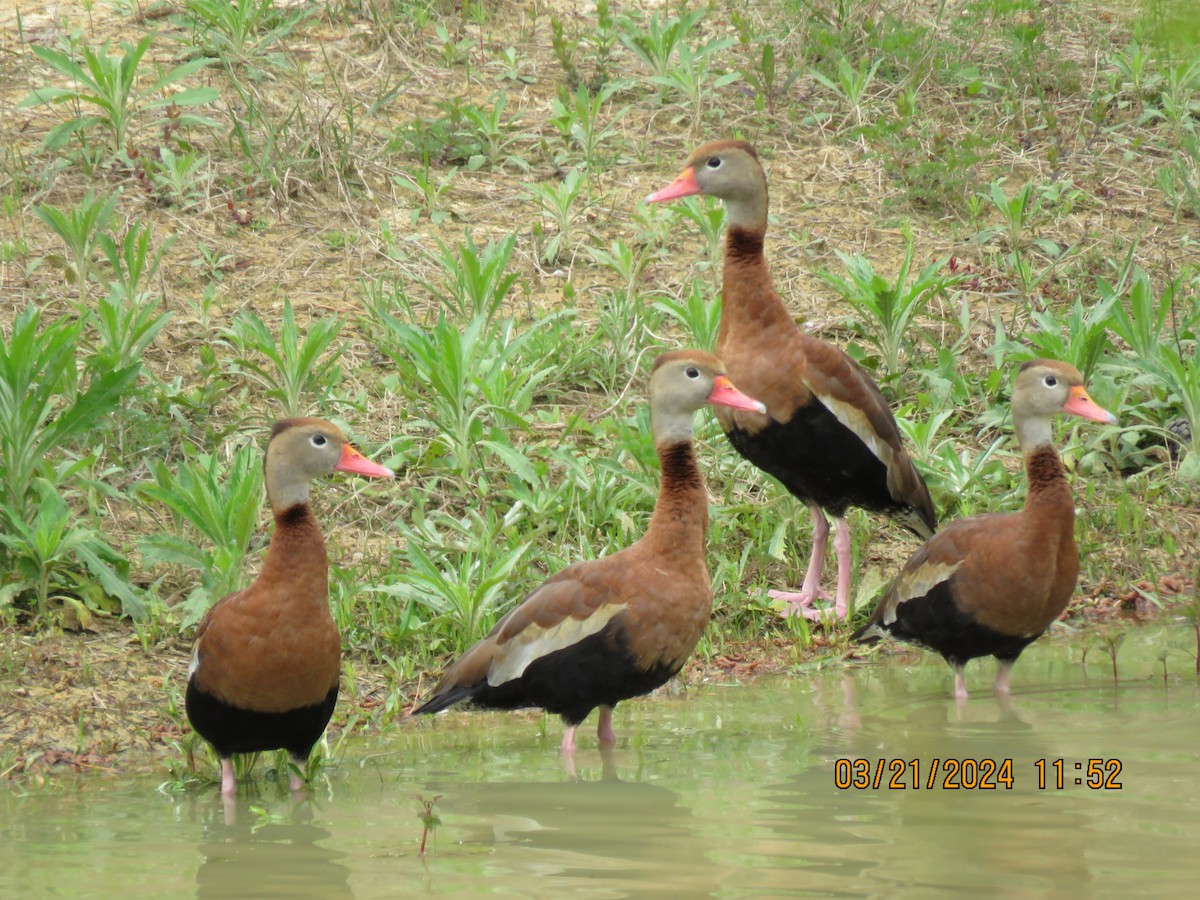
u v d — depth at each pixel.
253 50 19.05
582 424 13.85
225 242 16.33
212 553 11.29
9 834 8.36
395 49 19.94
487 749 10.01
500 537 12.48
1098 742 9.70
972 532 10.81
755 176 12.34
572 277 16.58
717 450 14.05
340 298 15.76
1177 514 14.07
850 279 16.14
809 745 9.83
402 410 14.12
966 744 9.71
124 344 13.39
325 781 9.32
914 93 19.70
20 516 11.50
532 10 21.08
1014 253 17.38
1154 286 17.17
